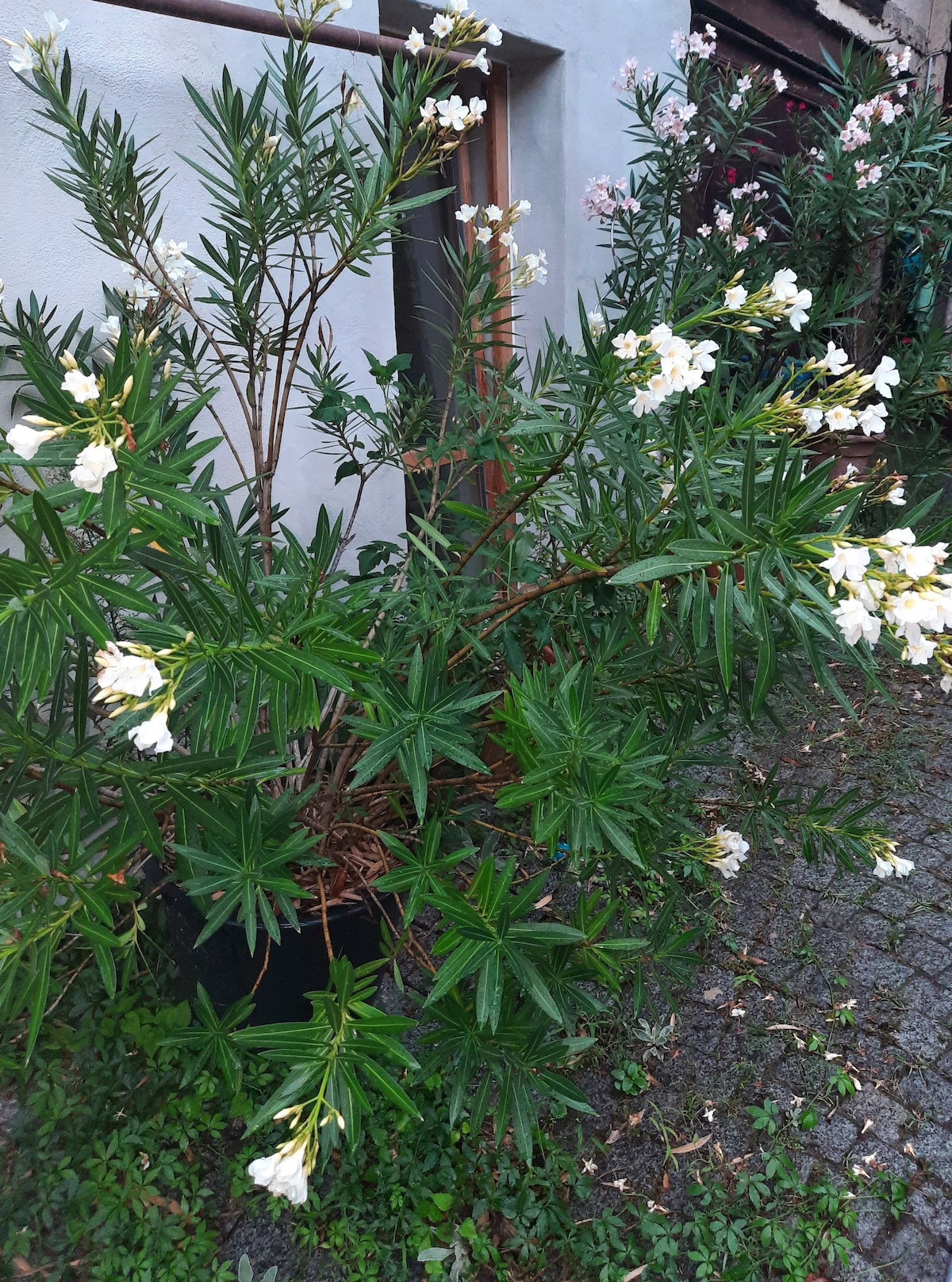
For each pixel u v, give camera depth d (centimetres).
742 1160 191
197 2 193
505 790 126
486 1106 138
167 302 203
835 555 100
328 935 166
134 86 207
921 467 442
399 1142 182
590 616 187
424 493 231
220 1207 172
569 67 344
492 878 124
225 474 250
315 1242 166
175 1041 147
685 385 121
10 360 192
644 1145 194
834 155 398
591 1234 175
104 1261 156
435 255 349
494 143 363
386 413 214
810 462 372
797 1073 209
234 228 201
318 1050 112
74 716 127
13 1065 169
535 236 372
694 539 116
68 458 98
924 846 283
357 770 130
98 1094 177
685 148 374
